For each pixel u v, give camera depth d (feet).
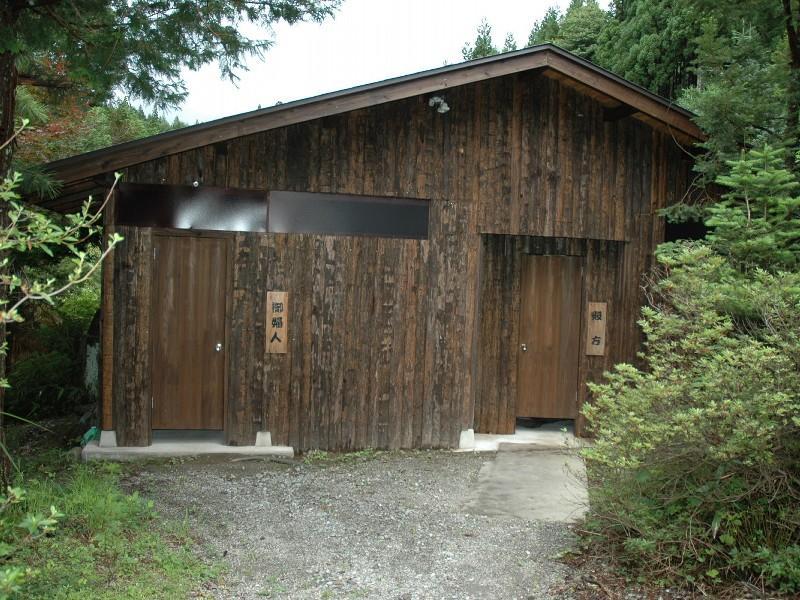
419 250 25.54
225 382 24.48
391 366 25.41
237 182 24.35
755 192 21.33
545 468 22.95
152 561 14.52
